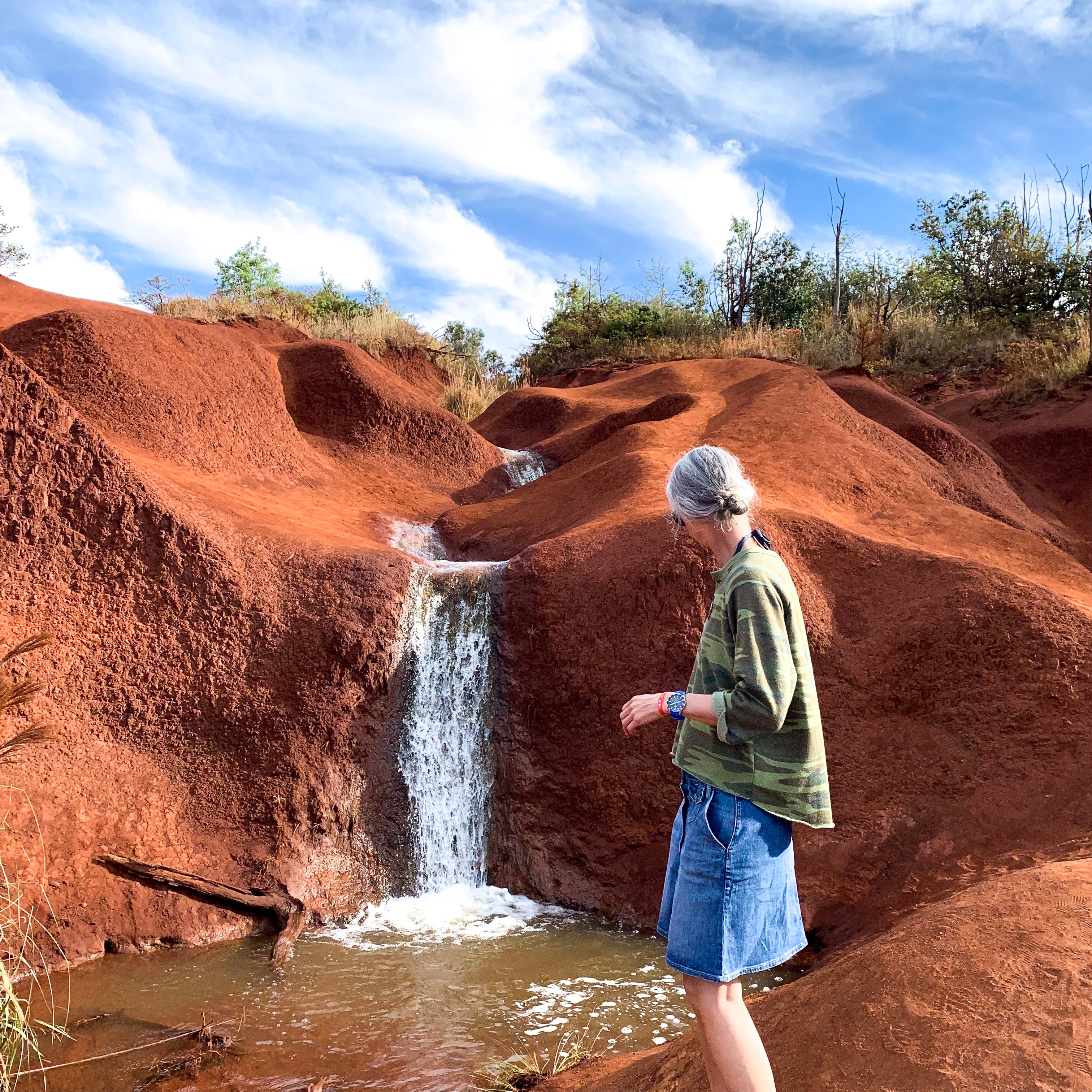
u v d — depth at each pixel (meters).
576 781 6.90
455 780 7.14
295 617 7.12
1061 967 2.59
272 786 6.54
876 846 5.82
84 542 6.73
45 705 6.16
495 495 13.05
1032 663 6.22
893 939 3.05
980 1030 2.49
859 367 15.59
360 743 6.91
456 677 7.43
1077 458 14.06
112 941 5.54
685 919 2.41
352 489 11.37
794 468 9.77
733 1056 2.32
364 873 6.55
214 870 6.12
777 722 2.36
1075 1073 2.26
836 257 27.64
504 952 5.70
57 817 5.77
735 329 24.66
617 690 7.01
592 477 10.29
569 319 27.33
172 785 6.37
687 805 2.51
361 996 5.02
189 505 7.57
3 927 4.93
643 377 17.30
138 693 6.52
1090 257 20.91
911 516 9.20
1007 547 8.70
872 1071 2.54
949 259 23.72
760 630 2.41
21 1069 4.16
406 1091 4.05
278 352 13.73
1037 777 5.69
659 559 7.32
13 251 16.70
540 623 7.46
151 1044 4.44
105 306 12.12
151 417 9.70
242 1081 4.12
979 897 3.17
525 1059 4.29
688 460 2.66
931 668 6.52
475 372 21.59
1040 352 17.02
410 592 7.53
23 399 6.66
